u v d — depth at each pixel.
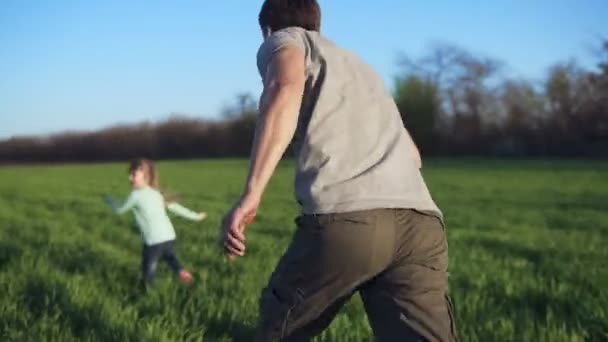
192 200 25.94
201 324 6.12
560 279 8.45
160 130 82.94
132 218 18.72
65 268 9.54
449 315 2.98
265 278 8.28
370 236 2.85
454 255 10.84
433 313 2.90
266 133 2.81
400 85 77.00
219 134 82.62
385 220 2.88
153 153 82.44
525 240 13.41
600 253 11.28
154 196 8.65
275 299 3.01
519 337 5.66
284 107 2.83
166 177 44.41
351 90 3.08
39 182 40.50
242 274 8.53
